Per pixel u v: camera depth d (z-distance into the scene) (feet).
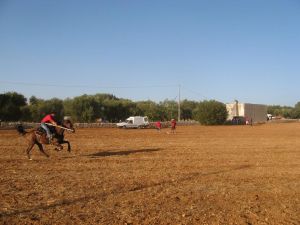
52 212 34.14
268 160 70.08
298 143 107.76
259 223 32.50
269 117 489.26
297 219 33.68
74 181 47.19
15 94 282.97
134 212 34.45
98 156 71.82
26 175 51.06
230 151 84.79
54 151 78.28
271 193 42.60
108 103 330.95
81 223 31.37
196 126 270.67
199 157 73.10
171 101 407.44
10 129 185.06
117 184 45.70
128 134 151.43
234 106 387.34
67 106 305.53
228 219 33.19
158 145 97.35
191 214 34.35
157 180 48.57
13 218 32.32
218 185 46.32
